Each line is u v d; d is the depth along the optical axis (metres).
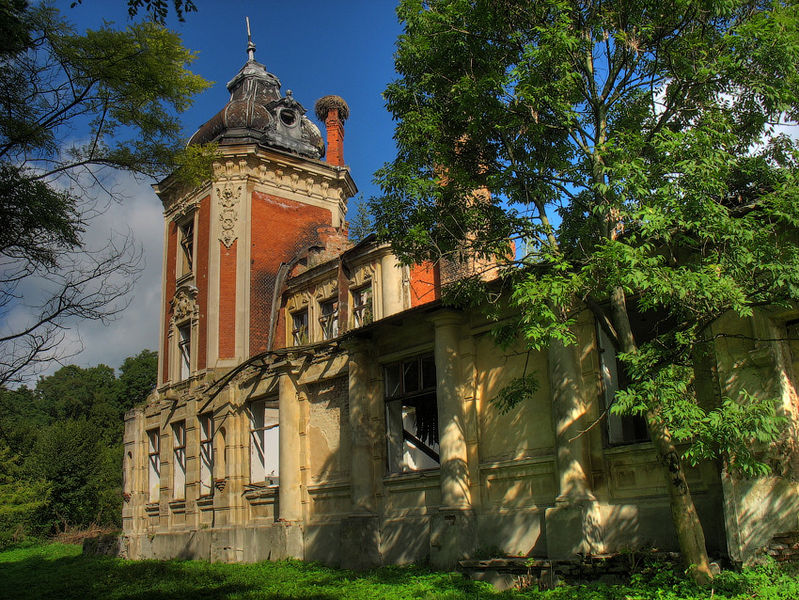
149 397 29.23
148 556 26.70
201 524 24.27
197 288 27.05
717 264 9.02
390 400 17.97
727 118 10.30
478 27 11.33
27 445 49.75
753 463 8.52
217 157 15.35
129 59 12.77
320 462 20.14
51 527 45.94
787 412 10.11
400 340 17.86
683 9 9.92
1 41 11.14
